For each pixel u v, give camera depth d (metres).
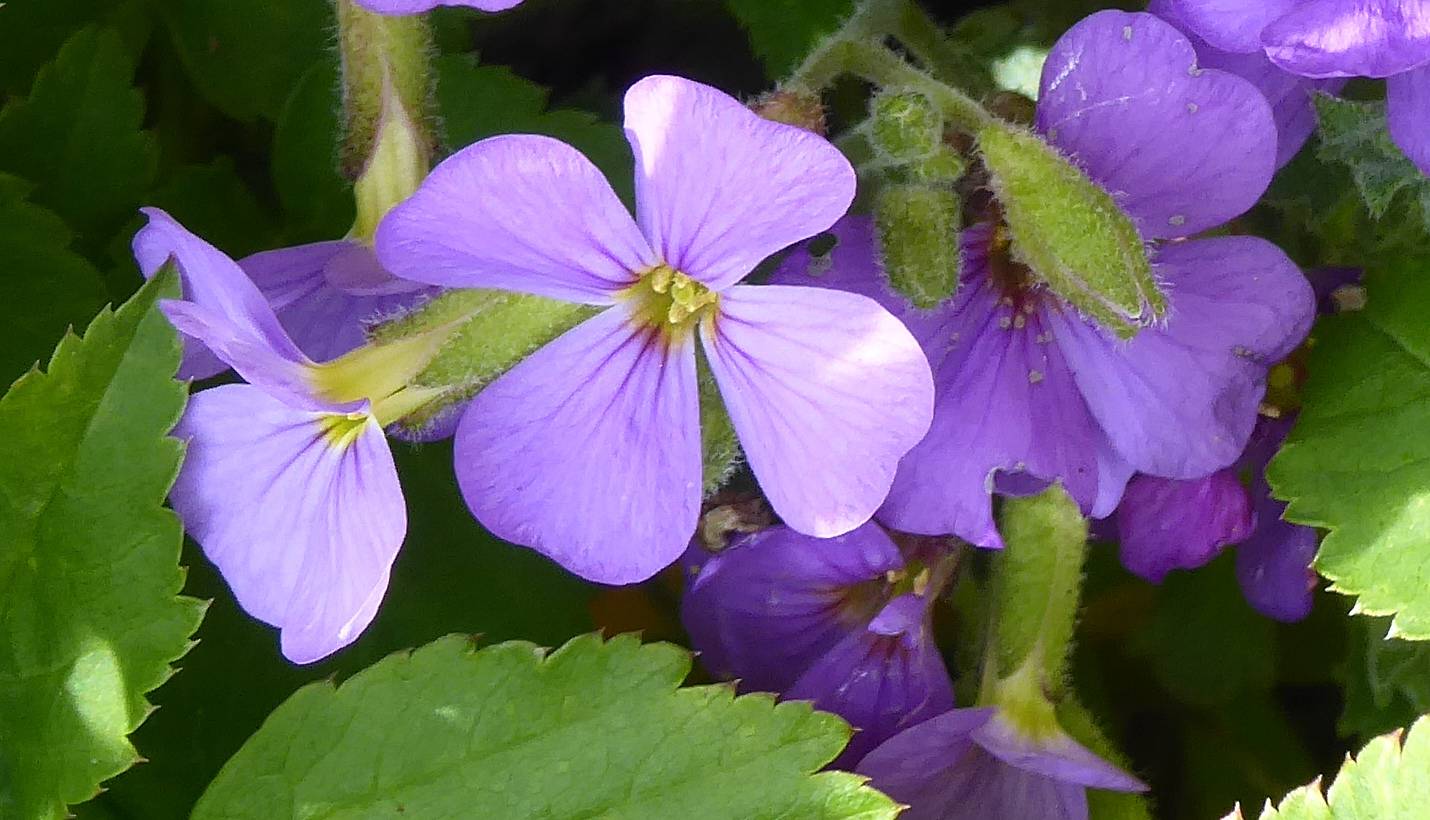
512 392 0.14
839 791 0.14
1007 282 0.15
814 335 0.13
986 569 0.15
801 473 0.14
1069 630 0.15
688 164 0.13
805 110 0.14
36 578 0.14
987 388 0.14
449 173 0.13
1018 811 0.15
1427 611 0.15
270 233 0.17
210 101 0.17
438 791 0.14
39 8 0.17
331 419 0.14
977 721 0.14
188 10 0.17
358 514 0.14
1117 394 0.14
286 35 0.17
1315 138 0.16
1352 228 0.16
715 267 0.13
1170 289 0.14
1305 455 0.15
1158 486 0.15
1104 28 0.14
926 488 0.14
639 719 0.14
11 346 0.16
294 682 0.16
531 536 0.14
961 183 0.15
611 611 0.17
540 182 0.13
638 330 0.14
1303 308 0.14
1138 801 0.15
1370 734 0.16
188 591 0.16
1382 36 0.13
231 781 0.14
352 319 0.14
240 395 0.14
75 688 0.14
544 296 0.14
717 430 0.14
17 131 0.16
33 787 0.14
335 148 0.16
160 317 0.14
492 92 0.17
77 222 0.17
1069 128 0.14
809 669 0.15
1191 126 0.14
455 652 0.14
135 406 0.14
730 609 0.15
